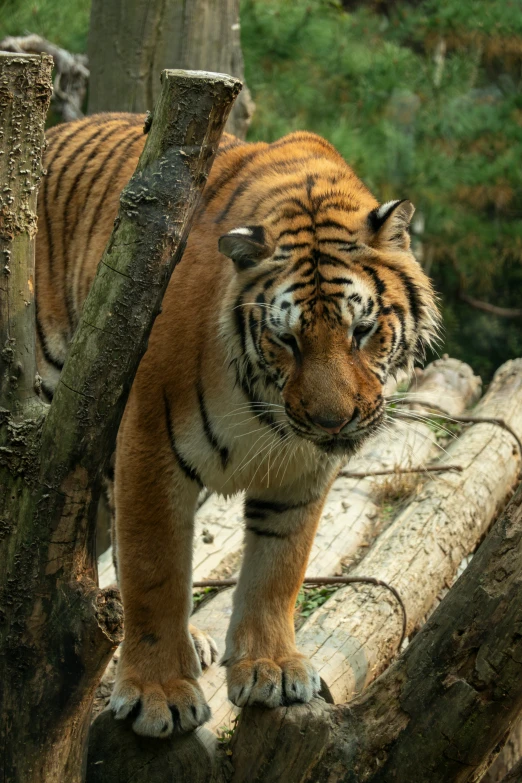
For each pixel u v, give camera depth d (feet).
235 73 45.19
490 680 18.11
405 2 76.23
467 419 41.37
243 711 21.56
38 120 17.90
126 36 43.29
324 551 32.12
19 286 18.22
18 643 18.10
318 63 62.18
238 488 24.11
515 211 77.56
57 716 18.30
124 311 17.25
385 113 64.80
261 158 24.93
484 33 70.13
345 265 21.68
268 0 59.93
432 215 67.41
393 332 22.26
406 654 19.66
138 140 27.96
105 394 17.52
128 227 17.11
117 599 17.71
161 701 21.47
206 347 22.33
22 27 50.37
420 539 32.30
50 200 29.04
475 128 68.74
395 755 19.30
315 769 20.10
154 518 22.39
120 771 21.15
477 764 18.88
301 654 23.02
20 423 18.11
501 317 79.71
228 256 21.74
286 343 21.50
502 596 18.02
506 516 18.53
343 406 20.84
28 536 17.95
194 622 28.27
